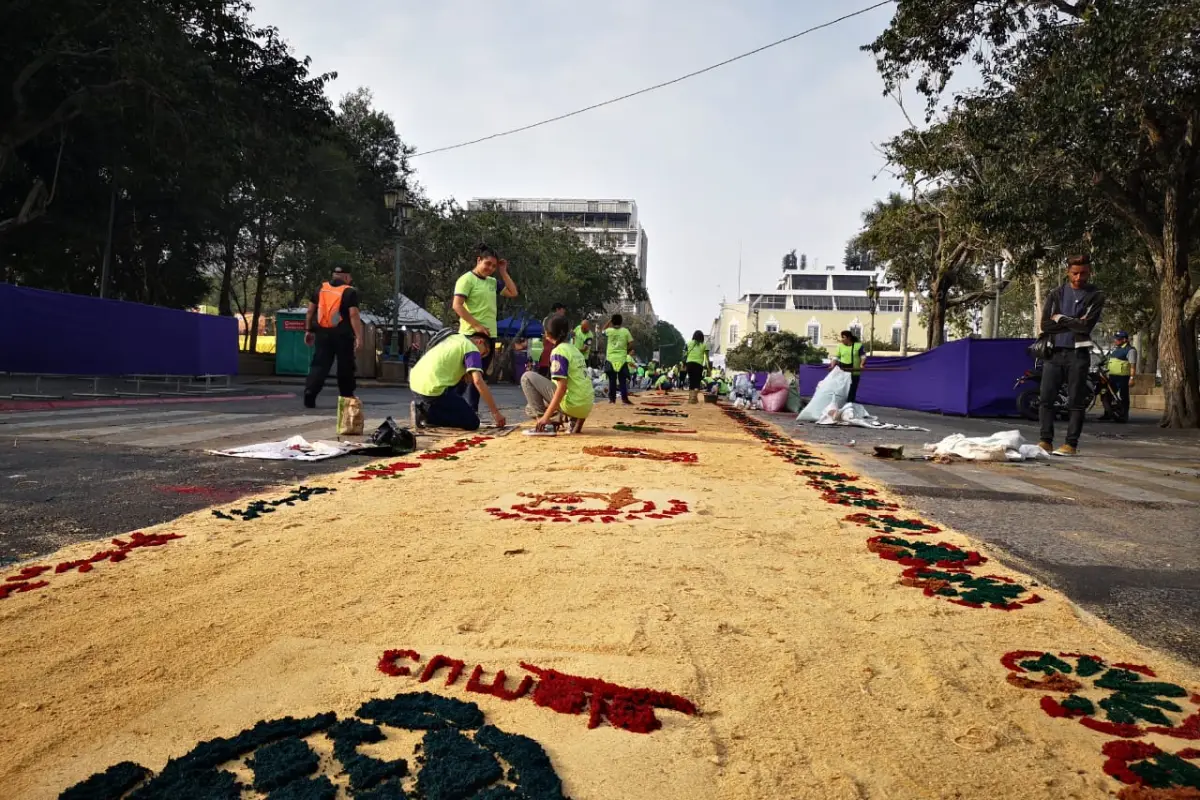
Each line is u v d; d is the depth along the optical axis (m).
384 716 1.73
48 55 17.09
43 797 1.45
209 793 1.42
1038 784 1.56
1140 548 3.87
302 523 3.79
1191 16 12.67
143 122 19.33
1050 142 15.44
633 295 50.34
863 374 24.56
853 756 1.65
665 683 1.98
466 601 2.61
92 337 13.36
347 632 2.31
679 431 10.36
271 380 26.11
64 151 21.25
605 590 2.76
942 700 1.93
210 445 6.87
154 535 3.44
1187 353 16.31
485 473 5.67
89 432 7.64
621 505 4.49
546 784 1.47
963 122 17.98
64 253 26.22
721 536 3.72
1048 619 2.59
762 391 19.09
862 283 95.56
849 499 5.01
